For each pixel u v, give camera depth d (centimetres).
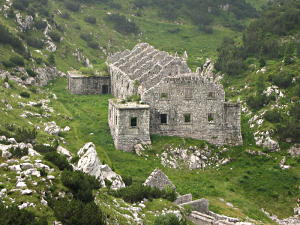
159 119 7675
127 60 11312
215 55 14700
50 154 4172
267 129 8044
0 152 4147
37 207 3316
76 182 3738
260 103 9119
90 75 11250
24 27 13612
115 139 7450
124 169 6669
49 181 3666
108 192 4756
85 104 9956
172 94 7669
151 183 5522
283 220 6081
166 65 8512
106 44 17038
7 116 7244
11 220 3006
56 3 18875
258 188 6731
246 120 8900
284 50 11031
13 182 3553
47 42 13800
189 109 7738
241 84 10456
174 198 5281
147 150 7281
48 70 12281
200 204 5425
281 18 12606
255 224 5344
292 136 7806
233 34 19338
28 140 6062
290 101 8844
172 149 7375
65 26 16700
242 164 7431
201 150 7519
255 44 11944
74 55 14488
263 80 9856
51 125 7719
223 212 5756
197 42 18388
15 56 11144
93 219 3331
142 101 7619
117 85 10288
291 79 9400
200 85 7719
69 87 11288
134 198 4794
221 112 7819
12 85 9506
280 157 7544
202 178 6919
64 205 3372
